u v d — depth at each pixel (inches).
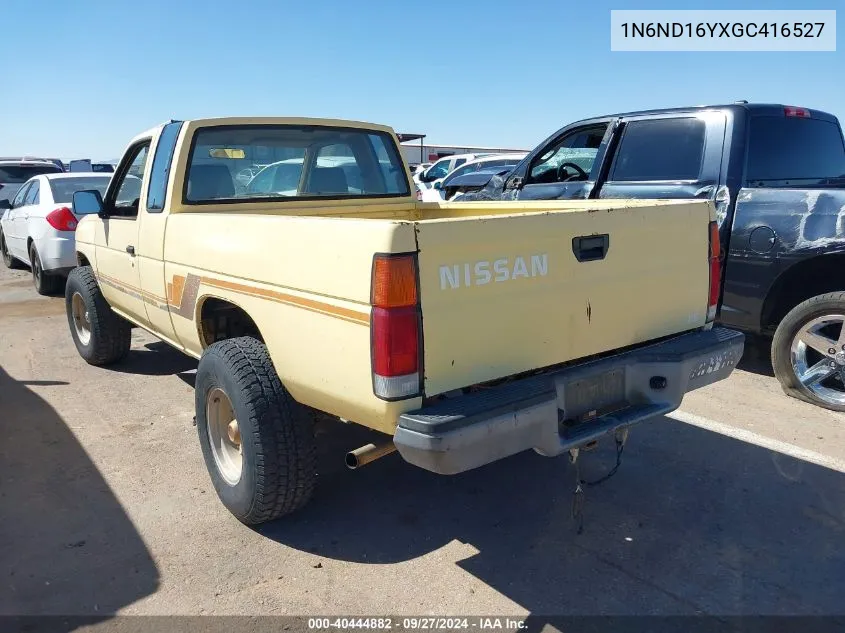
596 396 114.7
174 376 218.8
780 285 193.2
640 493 141.9
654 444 165.2
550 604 107.5
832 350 181.2
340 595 109.8
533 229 103.8
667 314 126.3
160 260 154.3
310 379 109.2
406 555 121.0
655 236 121.4
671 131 217.8
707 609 105.8
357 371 98.7
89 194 183.8
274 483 120.1
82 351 230.2
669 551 121.3
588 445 112.8
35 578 113.6
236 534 127.3
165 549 122.3
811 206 181.3
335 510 136.2
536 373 110.3
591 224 111.1
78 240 222.4
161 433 172.9
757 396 195.9
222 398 130.1
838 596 108.5
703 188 205.2
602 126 239.8
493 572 115.9
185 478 149.1
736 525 129.4
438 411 94.9
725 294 201.2
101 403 194.2
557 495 142.0
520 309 103.9
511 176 270.5
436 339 95.7
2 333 279.0
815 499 138.3
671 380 118.3
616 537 126.0
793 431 171.5
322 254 103.0
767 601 107.4
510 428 97.9
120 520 131.9
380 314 93.1
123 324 218.7
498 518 133.4
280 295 113.0
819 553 120.0
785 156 214.7
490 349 101.6
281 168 167.8
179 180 150.9
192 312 142.5
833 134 236.5
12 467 154.1
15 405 192.7
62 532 127.6
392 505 138.3
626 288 117.9
